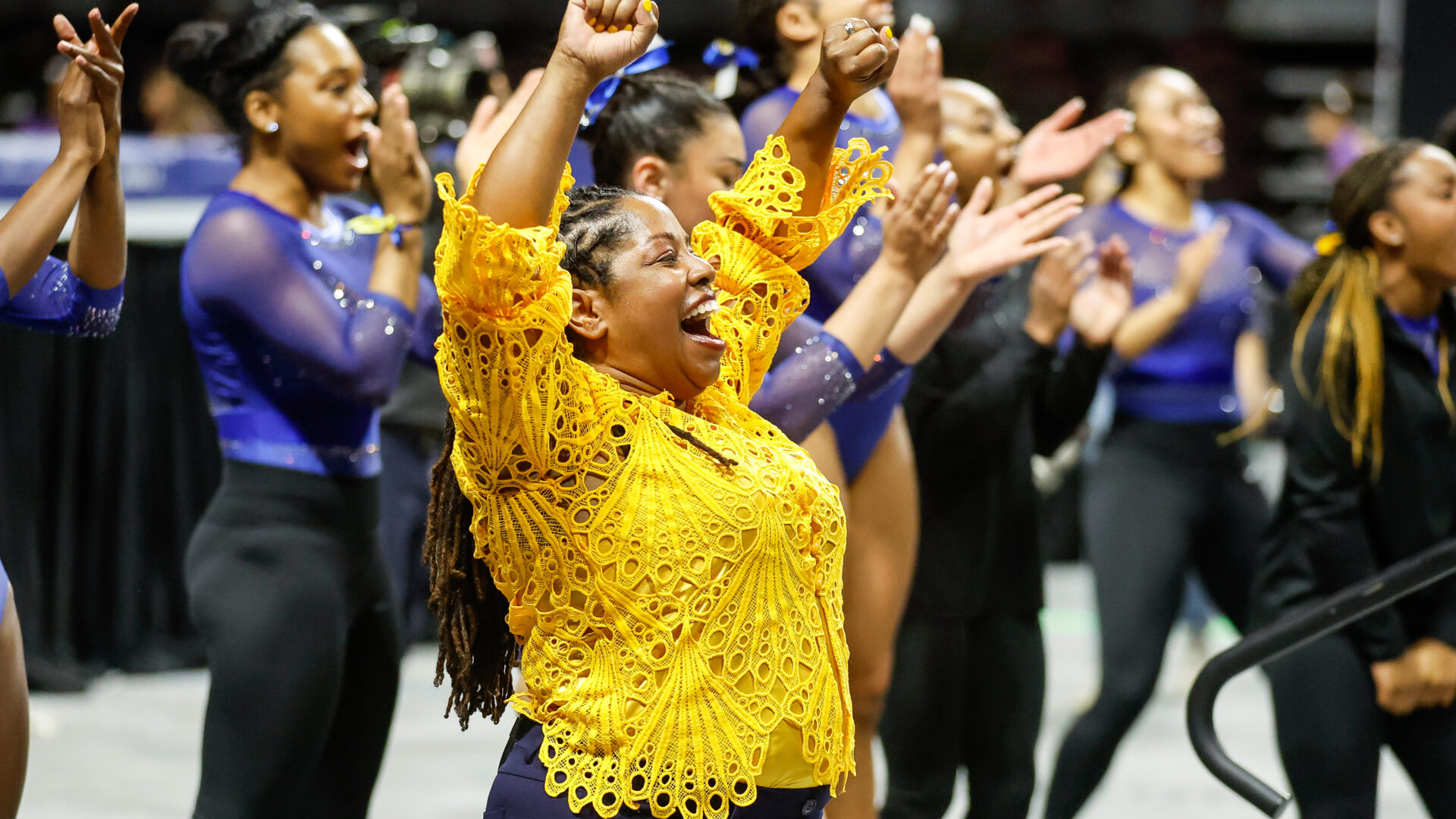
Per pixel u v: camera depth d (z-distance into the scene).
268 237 6.71
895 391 6.91
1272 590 7.36
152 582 13.27
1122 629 9.39
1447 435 7.12
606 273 4.46
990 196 6.27
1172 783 10.85
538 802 4.34
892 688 7.68
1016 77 26.58
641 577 4.28
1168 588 9.63
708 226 5.35
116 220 5.57
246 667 6.50
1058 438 8.47
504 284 4.09
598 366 4.53
